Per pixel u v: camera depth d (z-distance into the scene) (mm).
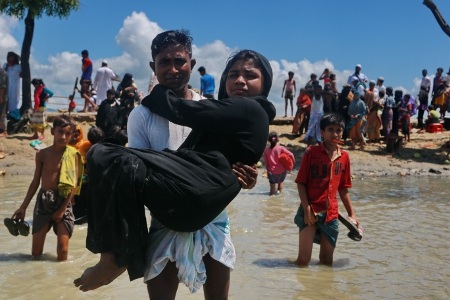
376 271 5902
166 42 3104
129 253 2707
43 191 6133
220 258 3025
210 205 2736
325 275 5727
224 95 3340
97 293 4973
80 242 6977
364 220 8984
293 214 9266
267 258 6379
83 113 20219
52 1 17266
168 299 3021
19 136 16688
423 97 22406
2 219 8344
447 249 6949
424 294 5117
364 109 18094
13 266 5848
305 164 6098
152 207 2729
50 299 4801
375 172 16234
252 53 3248
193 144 2896
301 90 19750
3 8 17141
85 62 20844
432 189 12961
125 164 2670
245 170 2904
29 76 17719
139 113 3047
